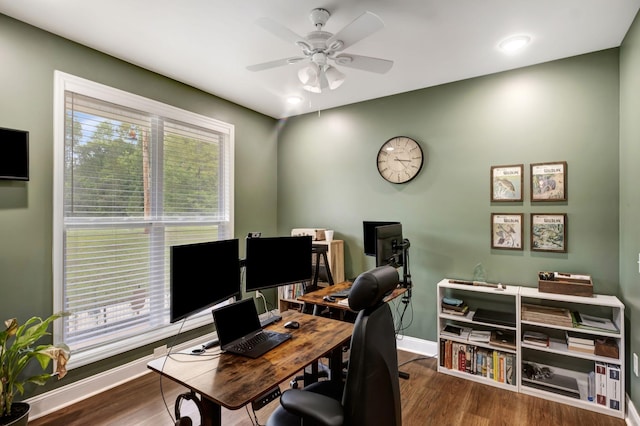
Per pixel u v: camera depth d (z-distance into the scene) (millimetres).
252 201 4059
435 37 2389
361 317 1254
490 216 3012
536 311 2582
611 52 2541
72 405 2375
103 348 2609
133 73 2832
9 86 2166
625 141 2371
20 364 1917
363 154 3746
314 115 4141
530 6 2029
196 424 2184
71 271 2461
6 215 2156
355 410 1164
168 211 3143
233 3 2033
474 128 3090
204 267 1793
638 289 2111
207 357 1617
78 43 2486
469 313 2977
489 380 2695
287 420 1446
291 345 1763
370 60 2184
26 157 2199
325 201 4035
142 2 2018
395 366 1389
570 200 2686
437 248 3268
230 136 3748
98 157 2627
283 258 2355
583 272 2639
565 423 2199
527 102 2852
